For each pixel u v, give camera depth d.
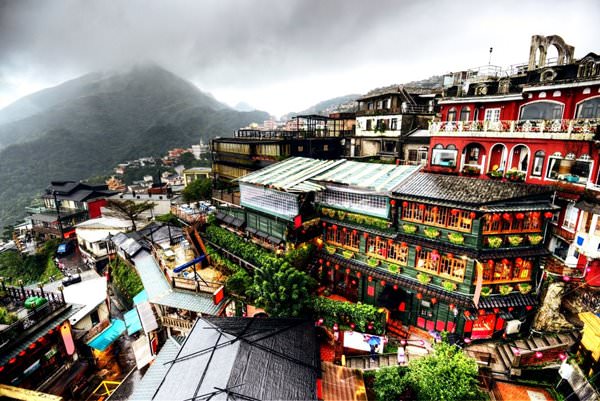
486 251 17.44
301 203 22.83
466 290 17.89
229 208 30.44
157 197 62.94
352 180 22.06
